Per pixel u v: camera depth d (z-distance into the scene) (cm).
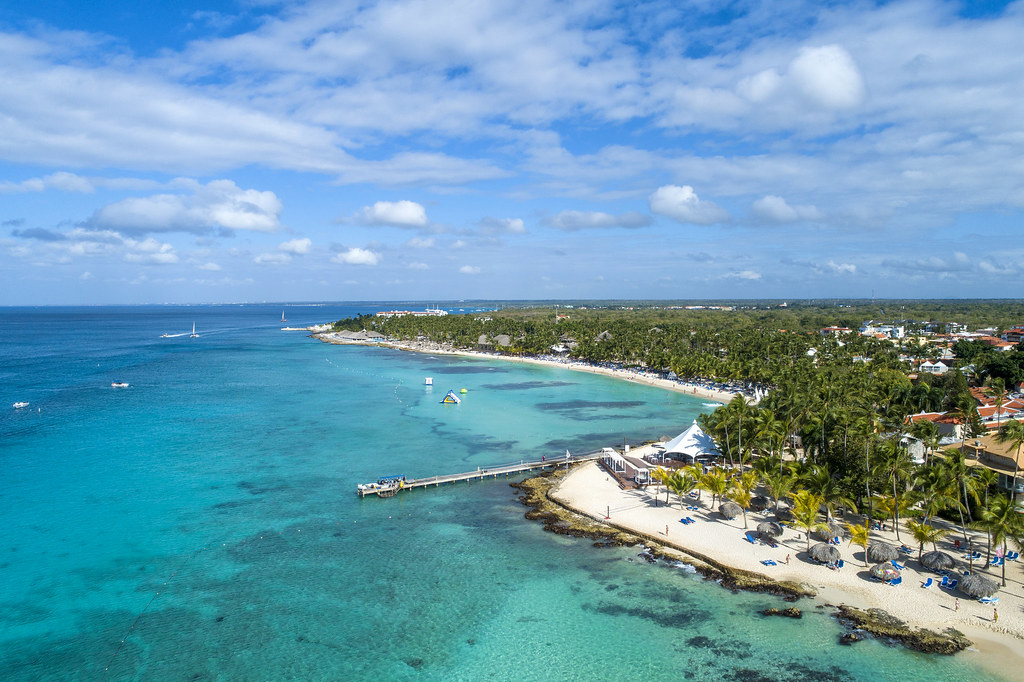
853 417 6612
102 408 12406
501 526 6288
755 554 5491
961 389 10981
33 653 4088
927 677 3838
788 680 3828
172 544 5788
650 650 4147
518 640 4275
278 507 6788
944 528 5731
